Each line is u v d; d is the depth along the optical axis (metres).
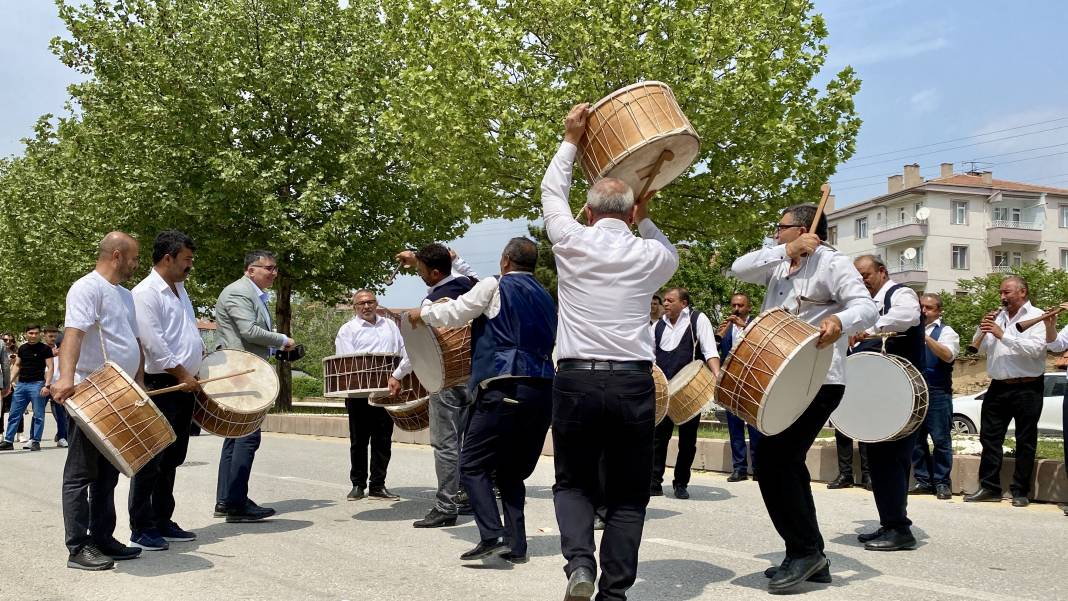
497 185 19.44
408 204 24.83
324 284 24.59
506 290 5.52
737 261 5.52
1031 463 8.05
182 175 22.94
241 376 6.76
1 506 8.07
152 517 6.16
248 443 7.27
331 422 16.69
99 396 5.21
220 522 7.27
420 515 7.64
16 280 33.72
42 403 14.87
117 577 5.27
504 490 5.72
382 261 24.55
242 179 21.86
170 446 6.36
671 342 8.83
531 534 6.73
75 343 5.28
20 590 4.95
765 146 18.03
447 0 19.14
